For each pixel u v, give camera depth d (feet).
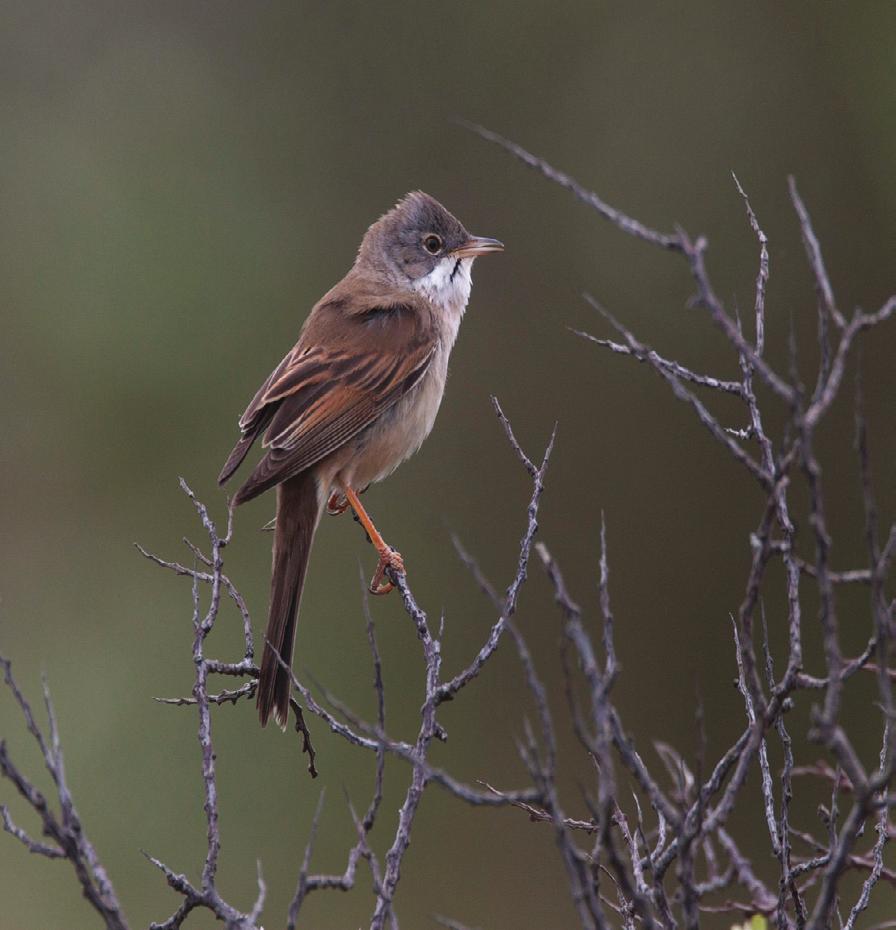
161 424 50.14
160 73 53.78
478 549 51.62
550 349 52.49
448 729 48.21
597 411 51.83
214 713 44.50
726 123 51.42
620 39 52.75
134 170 52.06
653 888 15.07
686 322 50.98
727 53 51.70
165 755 44.16
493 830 45.39
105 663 46.83
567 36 53.21
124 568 48.70
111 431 50.14
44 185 51.57
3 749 14.57
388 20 54.34
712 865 16.84
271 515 48.57
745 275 50.49
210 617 17.31
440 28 54.03
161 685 46.01
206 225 51.85
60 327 50.16
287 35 54.80
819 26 50.49
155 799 43.42
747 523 50.24
